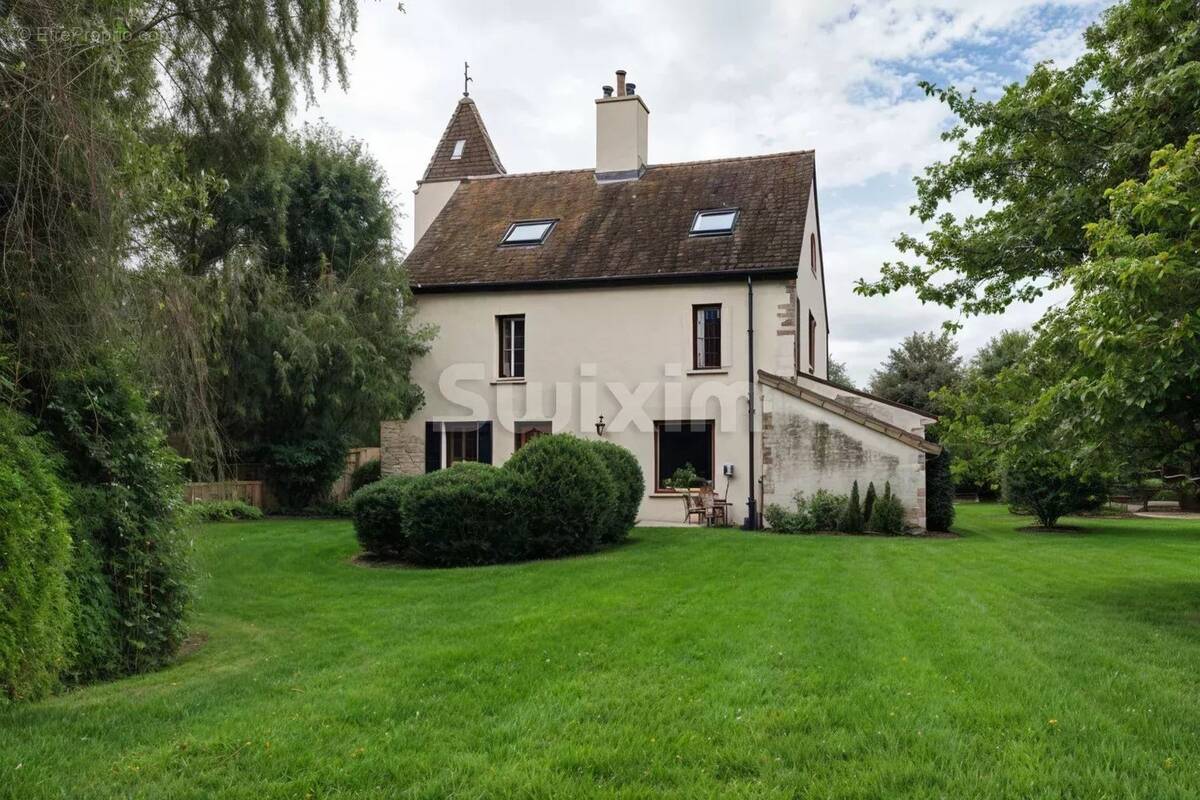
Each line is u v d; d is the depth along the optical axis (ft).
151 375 23.54
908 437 52.03
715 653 20.26
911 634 22.17
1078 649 20.44
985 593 28.96
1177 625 23.56
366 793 12.35
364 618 26.68
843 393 57.57
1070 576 33.50
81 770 13.20
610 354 60.59
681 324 59.31
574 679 18.22
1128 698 16.37
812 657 19.66
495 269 63.87
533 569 36.35
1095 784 12.27
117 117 21.43
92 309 19.45
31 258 18.35
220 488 52.49
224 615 27.81
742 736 14.44
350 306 61.62
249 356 56.80
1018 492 59.57
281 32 35.45
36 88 18.07
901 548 43.16
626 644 21.35
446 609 27.61
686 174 68.28
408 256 67.97
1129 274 20.30
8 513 16.10
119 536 20.90
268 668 20.22
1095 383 23.21
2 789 12.31
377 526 40.40
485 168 80.38
